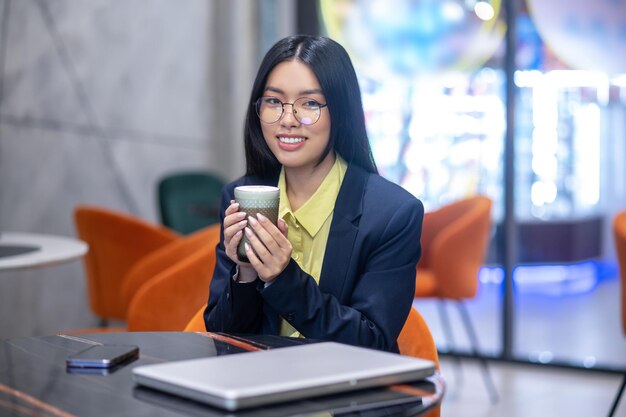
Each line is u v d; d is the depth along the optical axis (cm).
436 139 574
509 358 553
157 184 571
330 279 205
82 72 542
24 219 503
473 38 560
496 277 557
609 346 533
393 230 205
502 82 552
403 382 148
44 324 520
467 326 514
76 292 545
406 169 582
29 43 502
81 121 543
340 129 211
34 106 507
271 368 146
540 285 548
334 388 140
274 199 183
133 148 588
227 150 671
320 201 211
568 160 538
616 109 524
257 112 208
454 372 535
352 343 194
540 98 543
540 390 494
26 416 130
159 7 607
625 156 522
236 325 204
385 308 200
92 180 553
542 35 540
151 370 146
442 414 446
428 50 573
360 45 595
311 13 620
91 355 163
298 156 204
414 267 208
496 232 557
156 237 417
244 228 184
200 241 359
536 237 547
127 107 581
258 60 657
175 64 624
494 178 557
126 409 134
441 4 568
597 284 534
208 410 133
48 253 337
